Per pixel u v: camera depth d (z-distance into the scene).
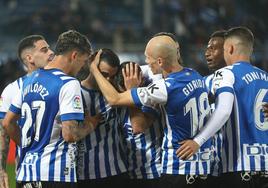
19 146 18.61
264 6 69.88
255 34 61.72
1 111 19.52
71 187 17.33
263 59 54.31
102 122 18.55
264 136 18.45
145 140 18.88
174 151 17.72
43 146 17.30
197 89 17.80
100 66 18.23
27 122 17.56
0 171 19.36
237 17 66.31
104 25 68.50
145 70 18.97
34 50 19.81
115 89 18.23
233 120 18.28
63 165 17.23
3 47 57.34
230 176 18.33
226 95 17.81
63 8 68.12
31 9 71.94
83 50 17.72
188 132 17.69
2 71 52.09
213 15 65.75
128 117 18.84
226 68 18.52
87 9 69.44
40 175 17.19
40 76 17.59
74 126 17.08
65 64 17.67
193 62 53.44
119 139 18.95
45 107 17.27
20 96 18.16
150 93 17.55
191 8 65.88
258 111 18.45
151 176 18.89
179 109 17.58
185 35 60.59
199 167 17.70
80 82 18.69
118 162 18.81
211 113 18.23
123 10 72.50
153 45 17.80
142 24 70.69
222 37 20.03
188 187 17.67
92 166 18.53
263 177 18.38
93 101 18.52
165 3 69.31
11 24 65.75
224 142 18.39
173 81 17.58
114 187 18.78
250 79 18.47
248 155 18.17
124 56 55.81
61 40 17.72
